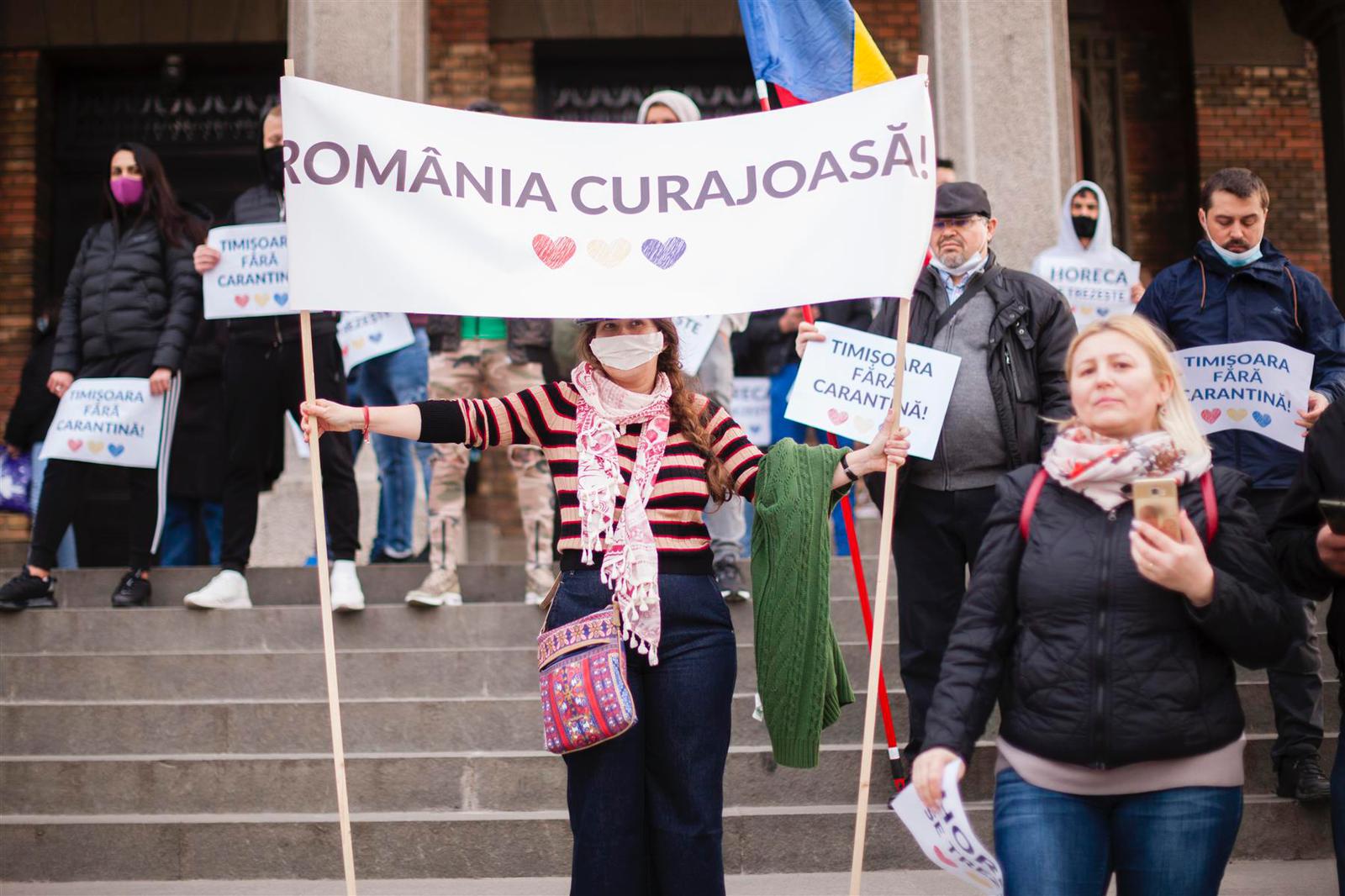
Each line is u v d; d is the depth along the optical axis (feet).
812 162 12.05
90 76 38.45
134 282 21.62
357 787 17.02
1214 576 8.67
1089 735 8.87
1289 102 38.86
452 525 20.93
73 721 18.20
